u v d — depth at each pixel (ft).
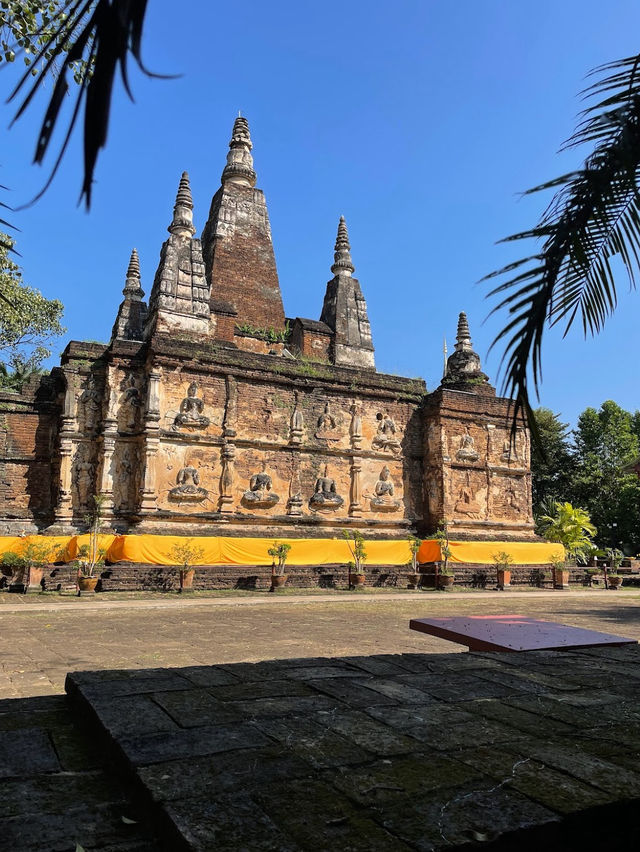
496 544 92.48
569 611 61.52
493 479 99.60
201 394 83.35
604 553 112.06
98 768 9.82
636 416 168.86
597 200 12.25
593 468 148.66
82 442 80.48
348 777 8.72
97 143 5.71
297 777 8.68
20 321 95.96
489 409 100.68
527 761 9.45
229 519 81.66
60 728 11.62
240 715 11.39
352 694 13.08
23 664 29.84
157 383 80.38
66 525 77.05
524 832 7.25
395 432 96.78
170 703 11.97
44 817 8.14
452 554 88.79
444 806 7.84
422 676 15.02
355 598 66.64
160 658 32.22
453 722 11.37
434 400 98.12
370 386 95.71
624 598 79.25
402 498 95.76
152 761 9.11
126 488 79.66
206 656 33.06
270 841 6.89
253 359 87.10
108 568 68.18
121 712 11.27
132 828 7.98
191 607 57.16
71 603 55.88
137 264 104.32
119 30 5.70
